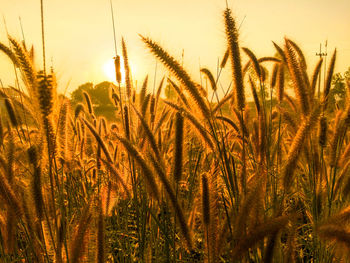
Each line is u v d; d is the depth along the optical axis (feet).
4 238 8.45
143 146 11.14
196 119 8.57
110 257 11.18
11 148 8.05
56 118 7.06
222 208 9.63
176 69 8.04
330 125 12.03
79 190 14.40
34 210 7.36
